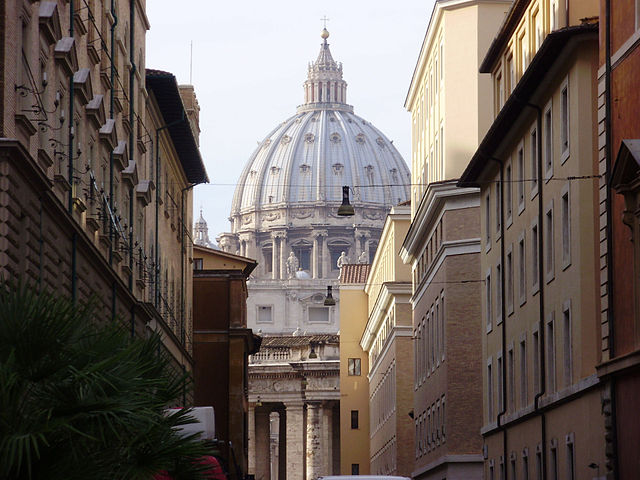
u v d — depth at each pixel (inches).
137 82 2492.6
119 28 2240.4
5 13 1338.6
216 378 3959.2
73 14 1769.2
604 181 1761.8
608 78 1726.1
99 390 896.3
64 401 878.4
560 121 2052.2
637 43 1592.0
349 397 6683.1
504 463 2564.0
